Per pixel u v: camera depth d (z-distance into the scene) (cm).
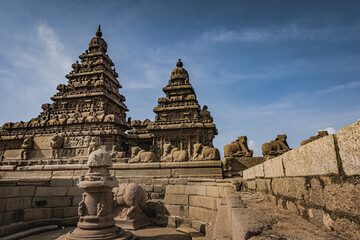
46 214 1130
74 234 744
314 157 294
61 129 2200
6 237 894
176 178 1280
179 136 2125
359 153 204
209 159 1334
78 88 2514
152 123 2239
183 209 1134
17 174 1698
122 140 2148
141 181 1323
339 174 238
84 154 1859
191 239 881
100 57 2770
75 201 1220
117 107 2680
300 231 263
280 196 448
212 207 971
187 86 2566
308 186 314
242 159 1263
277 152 1227
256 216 348
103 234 744
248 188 871
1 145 2233
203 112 2361
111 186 780
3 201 962
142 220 1099
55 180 1200
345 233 225
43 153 1959
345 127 229
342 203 232
